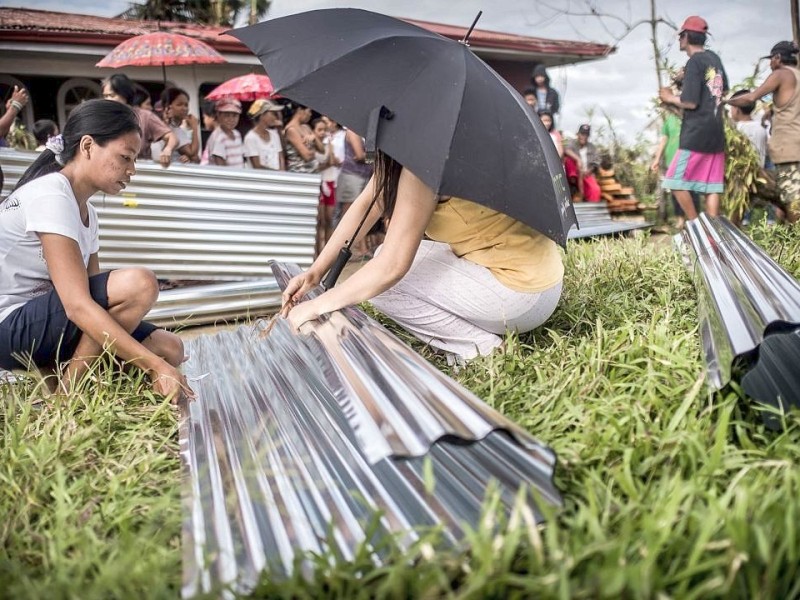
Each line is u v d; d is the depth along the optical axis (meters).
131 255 5.15
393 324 3.61
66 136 2.81
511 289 2.88
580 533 1.52
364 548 1.51
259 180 5.43
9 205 2.84
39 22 12.35
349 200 7.73
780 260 3.92
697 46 6.55
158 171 5.11
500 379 2.54
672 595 1.36
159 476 2.17
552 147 2.73
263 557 1.65
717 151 6.59
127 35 11.51
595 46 14.42
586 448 1.94
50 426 2.36
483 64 2.63
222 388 2.92
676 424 1.98
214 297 4.96
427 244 3.01
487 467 1.82
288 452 2.20
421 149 2.35
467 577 1.40
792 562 1.39
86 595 1.48
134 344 2.68
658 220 10.02
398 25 2.80
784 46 6.44
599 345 2.52
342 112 2.50
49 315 2.81
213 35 11.84
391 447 1.72
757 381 2.12
